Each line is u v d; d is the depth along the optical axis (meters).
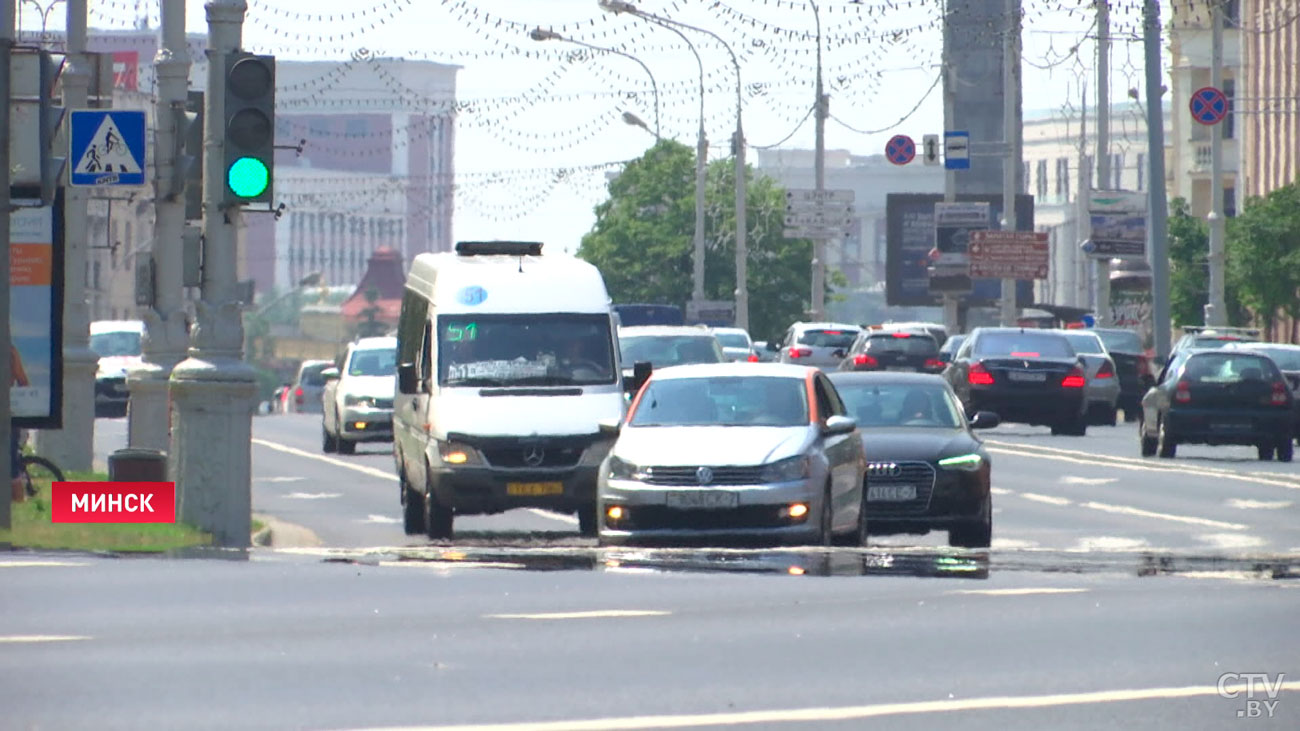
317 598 48.50
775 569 56.06
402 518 86.00
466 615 45.47
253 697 34.41
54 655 39.06
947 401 77.94
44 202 62.81
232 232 63.78
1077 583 52.75
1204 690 35.53
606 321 81.38
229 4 62.50
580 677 36.78
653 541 64.50
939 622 44.66
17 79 62.50
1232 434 124.81
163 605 46.88
